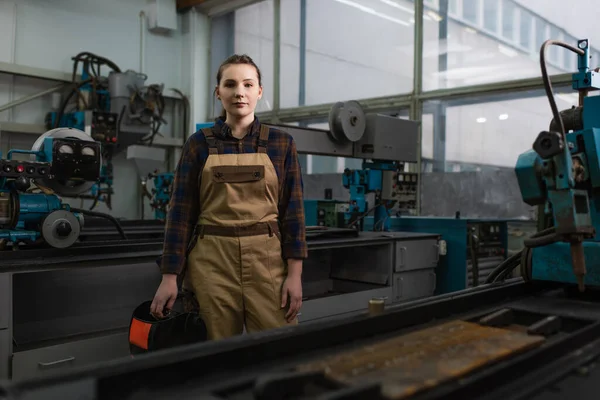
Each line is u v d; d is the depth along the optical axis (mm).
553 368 836
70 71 5902
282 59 6203
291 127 3010
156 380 720
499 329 1001
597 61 4094
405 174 3605
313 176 5516
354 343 938
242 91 1422
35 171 2041
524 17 4371
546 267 1408
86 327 2342
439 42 4855
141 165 5617
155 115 5660
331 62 5738
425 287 3375
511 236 3932
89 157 2225
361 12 5457
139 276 2527
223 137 1460
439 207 4672
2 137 5461
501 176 4289
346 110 3154
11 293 1764
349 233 3070
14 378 1829
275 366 819
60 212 2061
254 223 1425
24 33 5574
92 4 6059
